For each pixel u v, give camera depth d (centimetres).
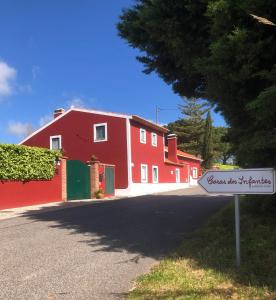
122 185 3125
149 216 1525
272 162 907
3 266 806
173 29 1076
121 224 1338
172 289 633
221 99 993
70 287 671
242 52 838
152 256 884
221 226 1141
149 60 1370
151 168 3556
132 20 1249
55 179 2286
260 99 746
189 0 1016
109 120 3200
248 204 1431
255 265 739
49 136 3406
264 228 1031
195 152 6538
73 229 1245
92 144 3247
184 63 1160
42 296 629
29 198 2066
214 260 789
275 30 857
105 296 625
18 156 1989
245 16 849
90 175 2641
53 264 820
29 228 1270
